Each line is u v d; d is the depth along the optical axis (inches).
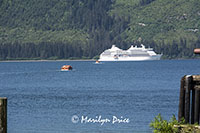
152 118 5556.1
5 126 1899.6
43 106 6958.7
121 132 4714.6
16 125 5191.9
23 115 5940.0
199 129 2524.6
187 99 2527.1
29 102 7598.4
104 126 5064.0
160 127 2728.8
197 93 2539.4
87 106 6884.8
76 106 6914.4
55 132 4781.0
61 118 5654.5
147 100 7637.8
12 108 6742.1
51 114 6028.5
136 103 7180.1
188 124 2561.5
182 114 2581.2
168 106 6732.3
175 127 2605.8
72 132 4761.3
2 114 1892.2
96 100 7775.6
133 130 4808.1
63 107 6815.9
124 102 7342.5
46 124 5241.1
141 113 5999.0
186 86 2522.1
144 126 5017.2
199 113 2564.0
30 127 5054.1
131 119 5497.1
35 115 5935.0
